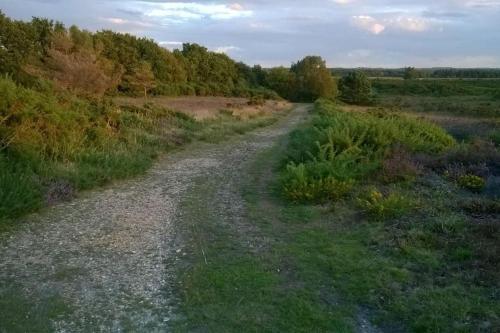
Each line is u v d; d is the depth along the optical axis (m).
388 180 9.49
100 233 7.14
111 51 52.47
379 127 12.62
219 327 4.50
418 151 12.54
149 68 48.97
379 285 5.20
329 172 9.29
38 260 6.07
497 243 6.07
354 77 58.91
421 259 5.79
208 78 70.00
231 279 5.48
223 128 20.98
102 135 12.66
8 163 9.06
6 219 7.32
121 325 4.55
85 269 5.83
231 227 7.44
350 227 7.15
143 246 6.63
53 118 11.01
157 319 4.66
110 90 40.50
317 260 5.96
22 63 29.59
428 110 43.19
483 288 5.00
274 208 8.45
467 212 7.50
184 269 5.82
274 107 44.59
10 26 41.22
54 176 9.51
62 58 31.14
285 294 5.12
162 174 11.65
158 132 16.52
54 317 4.68
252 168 12.50
